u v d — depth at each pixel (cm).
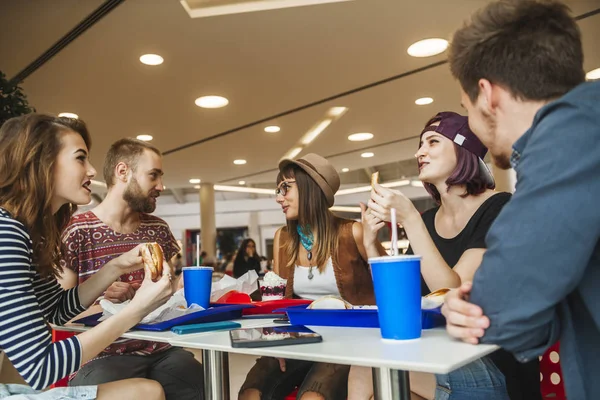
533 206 73
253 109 470
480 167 150
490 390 106
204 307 142
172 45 327
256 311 146
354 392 129
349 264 194
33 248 124
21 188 123
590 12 309
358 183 1109
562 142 73
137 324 121
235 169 762
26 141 125
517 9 84
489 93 87
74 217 197
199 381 178
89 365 172
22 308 106
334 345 83
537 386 126
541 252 71
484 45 86
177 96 424
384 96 450
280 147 630
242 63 362
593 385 76
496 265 75
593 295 75
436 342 80
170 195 1504
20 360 103
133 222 209
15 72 359
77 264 189
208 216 926
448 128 151
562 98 76
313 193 198
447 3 289
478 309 77
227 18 295
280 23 305
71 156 132
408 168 1042
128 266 150
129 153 204
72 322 153
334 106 473
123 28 301
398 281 82
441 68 386
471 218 146
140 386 126
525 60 83
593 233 71
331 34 323
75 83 384
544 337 76
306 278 198
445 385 110
